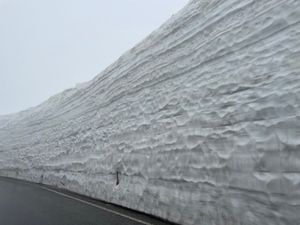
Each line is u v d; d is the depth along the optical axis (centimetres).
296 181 413
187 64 917
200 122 683
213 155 597
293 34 542
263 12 655
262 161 478
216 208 548
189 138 696
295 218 405
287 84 495
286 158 440
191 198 619
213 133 620
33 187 1490
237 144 543
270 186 450
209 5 963
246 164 507
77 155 1508
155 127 893
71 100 2353
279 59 545
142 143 923
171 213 664
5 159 2919
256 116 528
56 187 1517
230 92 638
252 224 468
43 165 1977
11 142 3145
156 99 989
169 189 700
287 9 580
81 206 856
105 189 1038
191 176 643
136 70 1352
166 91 952
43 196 1107
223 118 612
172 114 838
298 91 466
